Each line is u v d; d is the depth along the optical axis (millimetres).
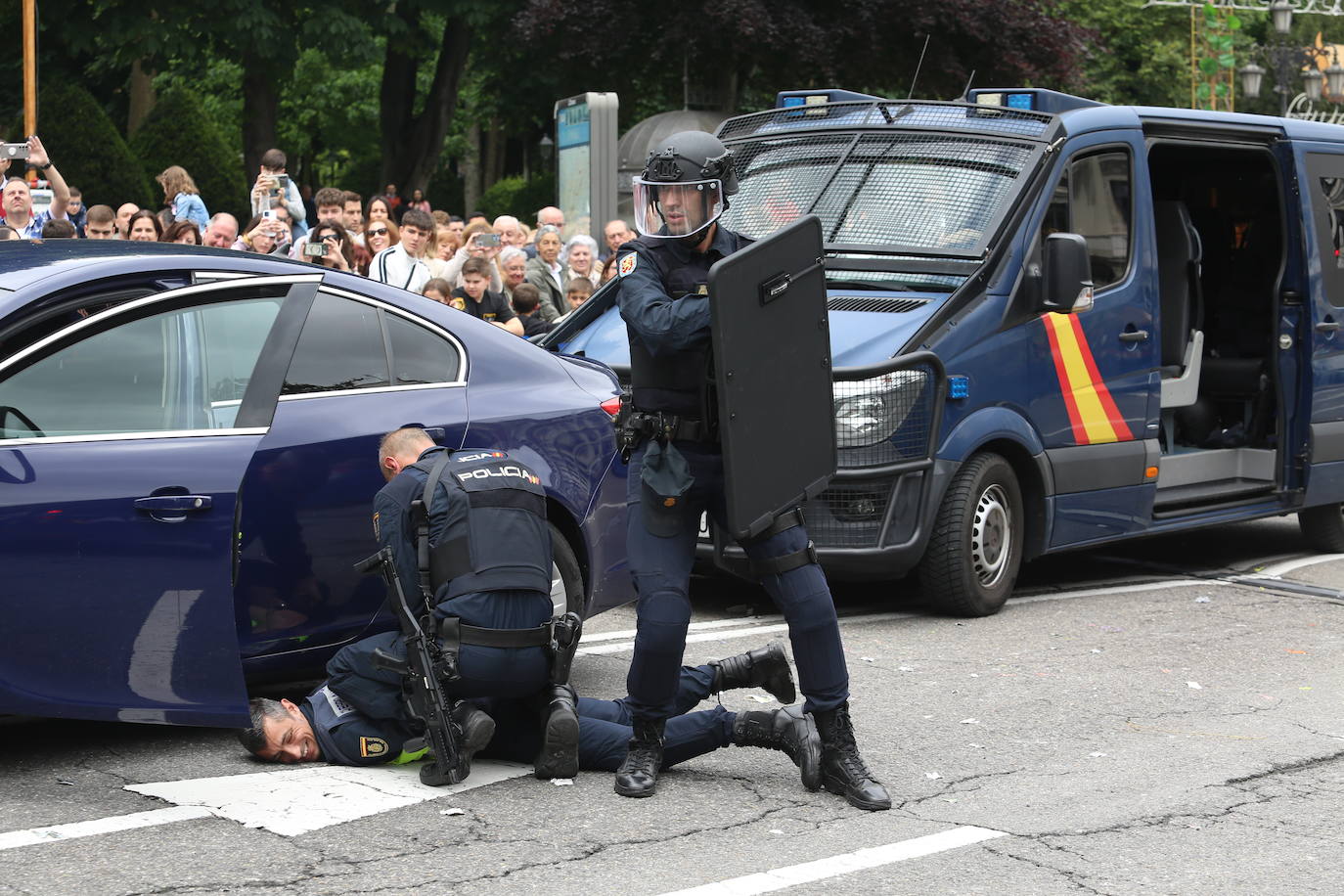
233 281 4898
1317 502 9141
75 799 4430
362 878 3867
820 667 4559
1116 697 5930
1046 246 7316
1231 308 9438
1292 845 4312
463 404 5316
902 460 6941
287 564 4863
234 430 4754
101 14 23047
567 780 4723
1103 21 38594
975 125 7922
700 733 4734
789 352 4418
